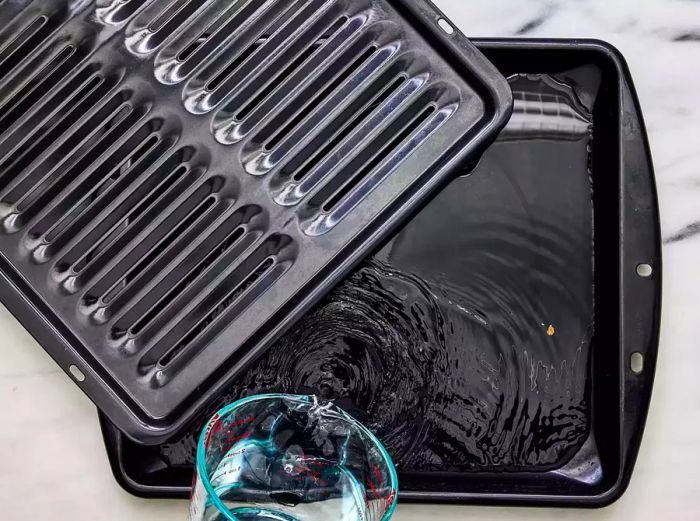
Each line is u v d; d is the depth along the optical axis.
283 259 0.58
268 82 0.59
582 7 0.67
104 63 0.59
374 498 0.56
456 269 0.65
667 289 0.66
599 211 0.65
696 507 0.65
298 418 0.58
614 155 0.64
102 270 0.59
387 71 0.58
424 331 0.64
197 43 0.61
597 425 0.63
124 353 0.58
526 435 0.63
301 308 0.57
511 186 0.65
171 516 0.64
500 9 0.68
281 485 0.59
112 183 0.59
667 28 0.68
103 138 0.59
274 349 0.64
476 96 0.57
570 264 0.65
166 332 0.58
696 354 0.66
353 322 0.64
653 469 0.65
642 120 0.63
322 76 0.59
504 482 0.63
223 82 0.59
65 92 0.59
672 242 0.67
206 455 0.55
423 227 0.65
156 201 0.59
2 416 0.65
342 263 0.57
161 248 0.60
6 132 0.59
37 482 0.65
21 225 0.59
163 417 0.57
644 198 0.63
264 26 0.59
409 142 0.58
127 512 0.65
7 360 0.65
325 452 0.58
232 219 0.59
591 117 0.66
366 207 0.57
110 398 0.57
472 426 0.63
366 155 0.58
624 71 0.63
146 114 0.59
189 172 0.59
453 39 0.57
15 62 0.59
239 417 0.57
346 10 0.59
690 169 0.67
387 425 0.63
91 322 0.58
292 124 0.59
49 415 0.65
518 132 0.66
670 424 0.65
